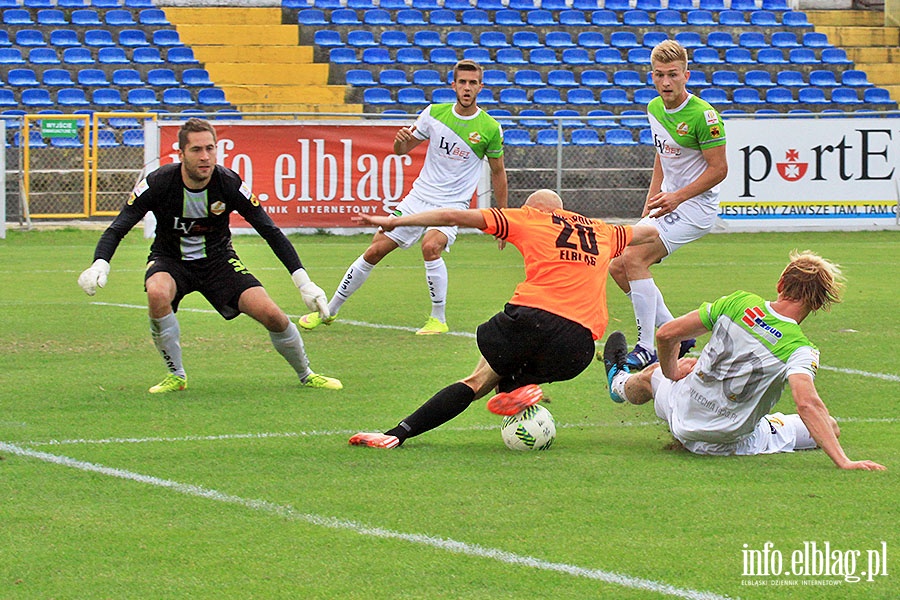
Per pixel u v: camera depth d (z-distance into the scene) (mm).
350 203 37688
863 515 8891
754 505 9148
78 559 7910
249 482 9844
